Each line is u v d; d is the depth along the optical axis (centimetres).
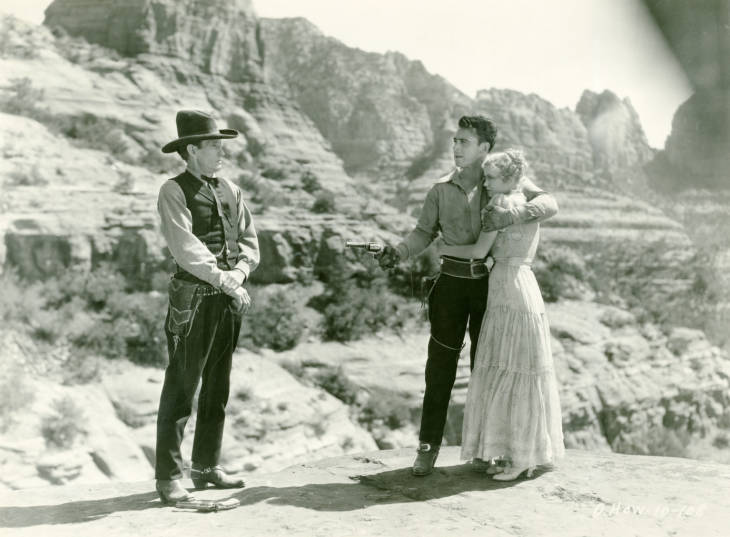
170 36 7450
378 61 13875
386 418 3672
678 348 5350
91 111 5500
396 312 4566
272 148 7481
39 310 3284
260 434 2995
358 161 12794
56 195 4028
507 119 11750
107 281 3672
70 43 6731
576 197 8200
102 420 2730
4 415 2394
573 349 4903
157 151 5531
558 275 6200
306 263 4897
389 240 5453
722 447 4856
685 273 6038
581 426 4391
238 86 7919
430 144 13250
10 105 4928
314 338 4231
